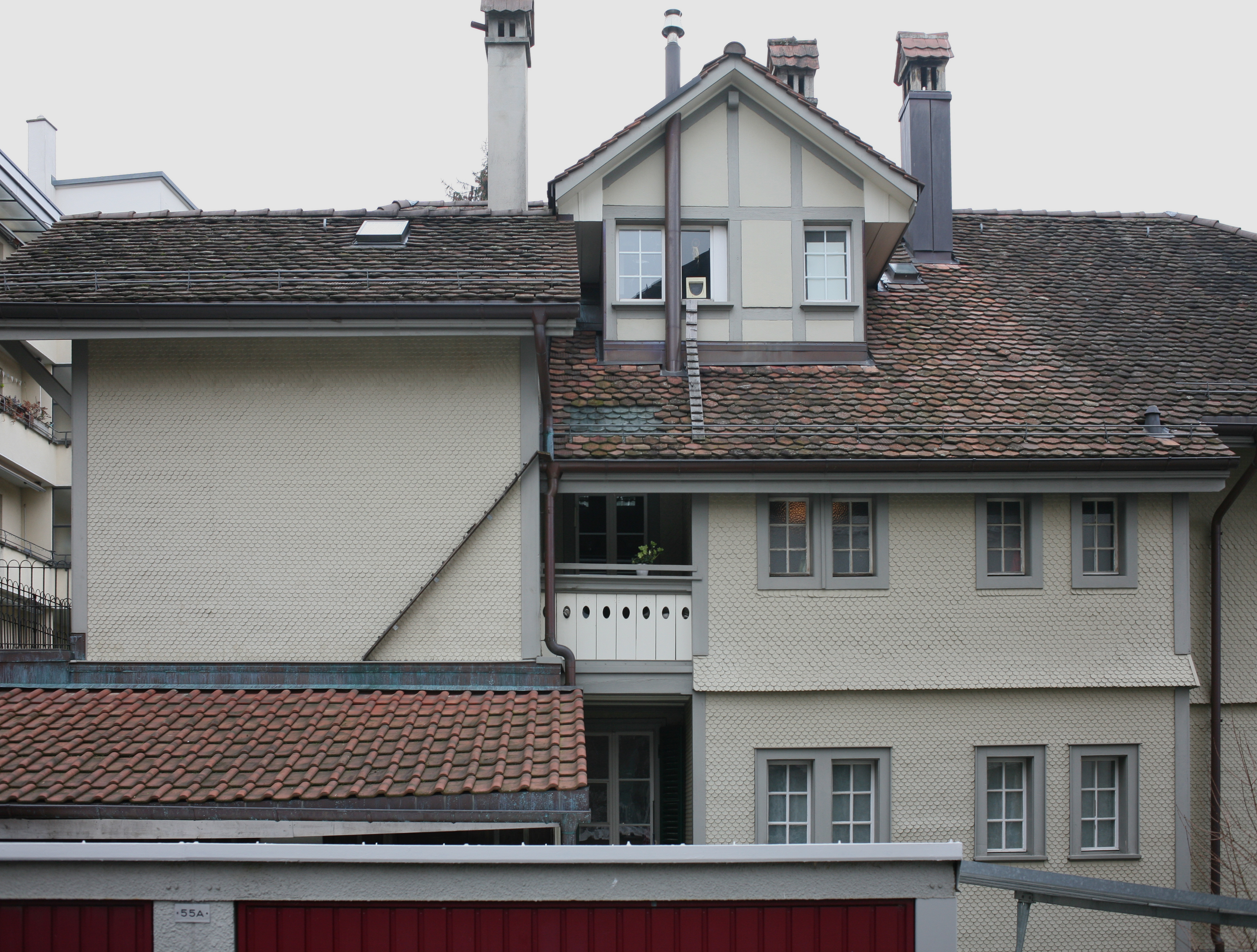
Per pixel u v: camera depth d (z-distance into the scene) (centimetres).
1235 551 1323
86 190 2677
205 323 1082
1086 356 1384
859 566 1238
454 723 1023
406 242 1276
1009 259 1619
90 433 1145
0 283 1100
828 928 740
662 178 1362
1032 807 1224
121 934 724
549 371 1239
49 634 1273
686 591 1218
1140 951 1196
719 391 1292
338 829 888
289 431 1153
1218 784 1266
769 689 1198
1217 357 1395
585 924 735
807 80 1628
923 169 1616
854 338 1362
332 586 1144
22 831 877
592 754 1355
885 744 1215
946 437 1208
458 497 1154
